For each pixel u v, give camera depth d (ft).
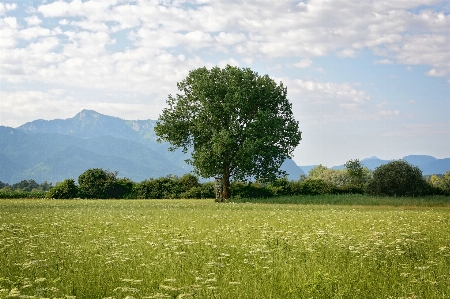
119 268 34.42
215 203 165.07
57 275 32.22
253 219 80.38
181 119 195.83
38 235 51.47
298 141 196.44
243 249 42.83
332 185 211.82
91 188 221.25
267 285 29.76
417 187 184.44
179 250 42.88
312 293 27.81
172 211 107.24
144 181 231.09
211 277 32.27
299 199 172.35
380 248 43.57
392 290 29.50
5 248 42.93
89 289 29.07
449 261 38.96
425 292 28.73
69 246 44.27
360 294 28.40
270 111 190.39
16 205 135.54
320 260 37.93
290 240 48.21
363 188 207.10
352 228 63.62
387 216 89.76
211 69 197.26
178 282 30.40
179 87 199.93
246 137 184.44
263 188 208.44
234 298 27.04
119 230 61.52
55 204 145.59
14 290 23.95
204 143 190.39
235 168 196.03
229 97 182.70
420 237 52.39
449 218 84.53
